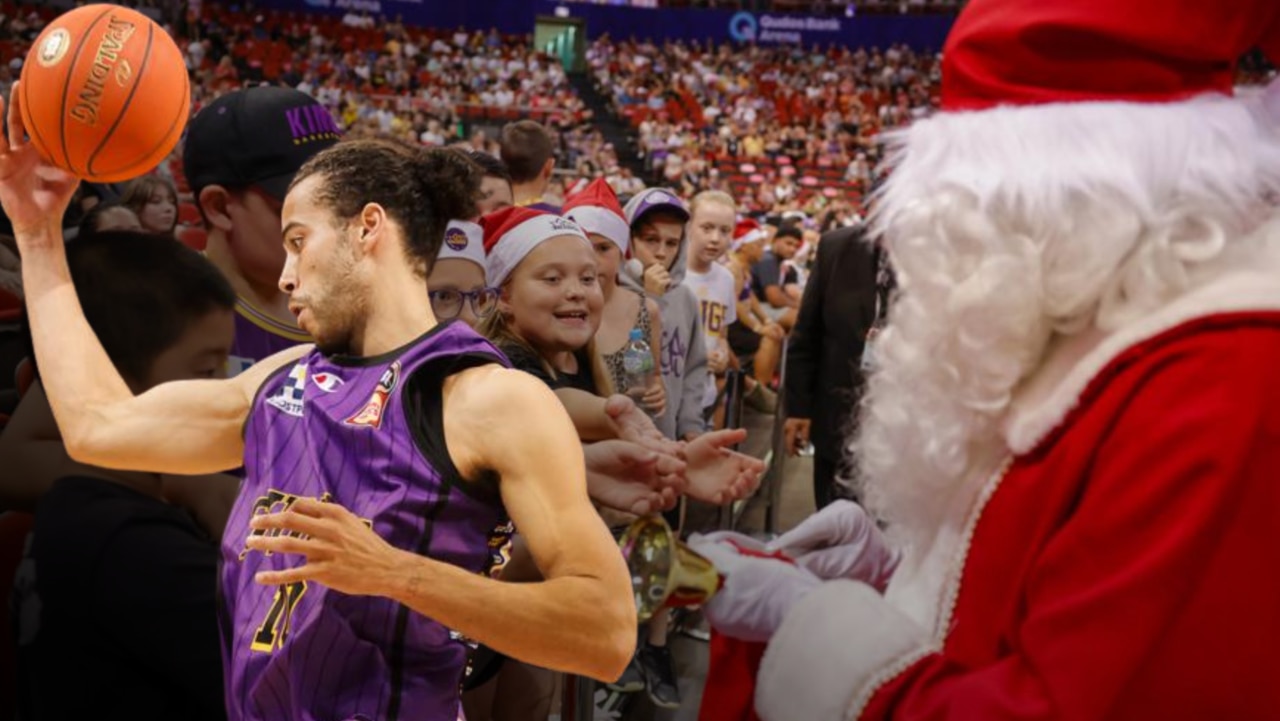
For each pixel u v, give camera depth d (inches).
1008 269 36.2
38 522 49.3
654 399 119.5
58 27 51.3
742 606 43.9
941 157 39.2
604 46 1035.3
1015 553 37.5
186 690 48.1
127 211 106.7
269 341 73.8
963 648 38.3
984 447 40.1
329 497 43.9
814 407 136.7
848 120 983.0
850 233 130.2
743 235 261.9
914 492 42.0
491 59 933.2
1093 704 32.3
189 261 55.9
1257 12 37.6
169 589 47.9
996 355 37.4
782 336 260.8
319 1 891.4
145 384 54.6
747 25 1070.4
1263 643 31.9
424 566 40.4
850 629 39.6
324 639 42.8
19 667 50.3
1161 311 35.4
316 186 46.0
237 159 69.1
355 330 46.5
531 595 41.6
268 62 810.2
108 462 50.2
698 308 147.5
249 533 45.6
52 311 52.7
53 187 53.4
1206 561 32.1
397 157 46.7
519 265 88.9
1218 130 36.3
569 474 43.4
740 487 60.4
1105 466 34.3
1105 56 37.8
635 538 45.1
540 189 154.3
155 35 53.1
